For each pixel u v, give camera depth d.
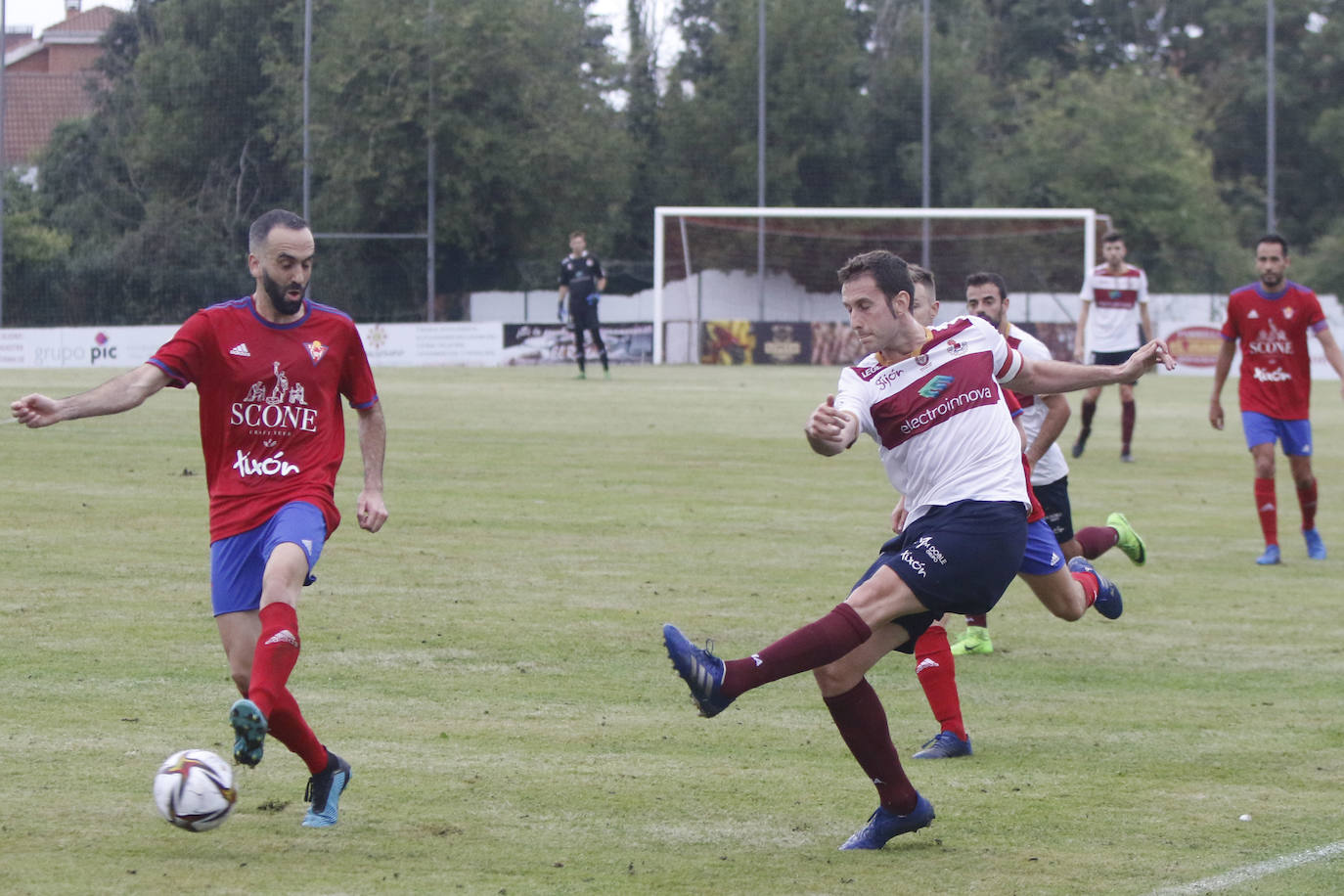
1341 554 21.23
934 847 9.14
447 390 46.16
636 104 89.25
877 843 9.08
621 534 21.03
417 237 76.94
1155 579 19.20
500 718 11.93
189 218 76.06
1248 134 105.19
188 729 11.27
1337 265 90.81
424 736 11.39
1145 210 91.38
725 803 9.95
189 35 77.56
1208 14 113.12
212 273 75.56
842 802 10.04
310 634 14.59
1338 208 102.31
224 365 9.49
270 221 9.49
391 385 48.59
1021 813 9.87
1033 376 10.16
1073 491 27.23
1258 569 20.02
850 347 71.38
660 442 32.28
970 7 109.00
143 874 8.28
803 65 85.56
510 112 80.81
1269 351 20.55
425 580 17.44
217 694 12.24
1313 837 9.34
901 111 87.00
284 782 10.26
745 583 17.80
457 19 77.88
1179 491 27.53
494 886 8.23
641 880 8.39
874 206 87.25
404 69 76.94
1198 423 41.88
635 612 15.99
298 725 8.99
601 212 85.00
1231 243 94.06
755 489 25.95
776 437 33.75
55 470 25.34
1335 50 102.75
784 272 84.00
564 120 81.75
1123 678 13.92
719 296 83.12
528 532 20.97
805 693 13.16
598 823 9.47
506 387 47.91
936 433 9.59
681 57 90.50
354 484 24.97
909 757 11.27
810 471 28.39
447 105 78.25
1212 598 17.98
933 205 87.12
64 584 16.45
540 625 15.27
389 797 9.91
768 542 20.73
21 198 75.94
